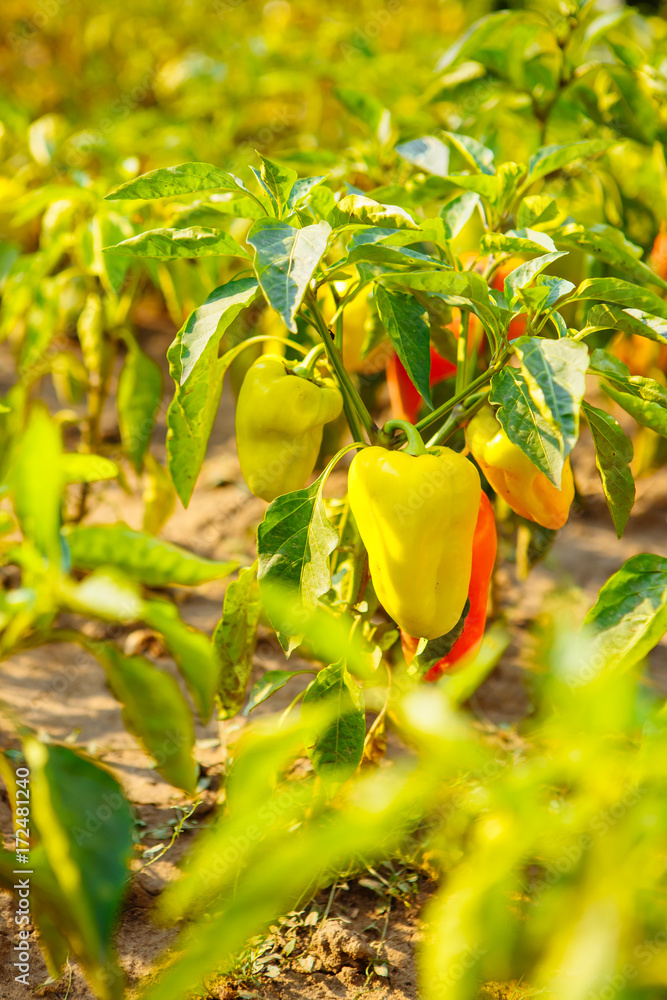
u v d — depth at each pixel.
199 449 1.43
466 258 1.49
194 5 2.94
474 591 1.42
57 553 1.23
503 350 1.38
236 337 1.60
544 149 1.47
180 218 1.46
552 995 1.23
